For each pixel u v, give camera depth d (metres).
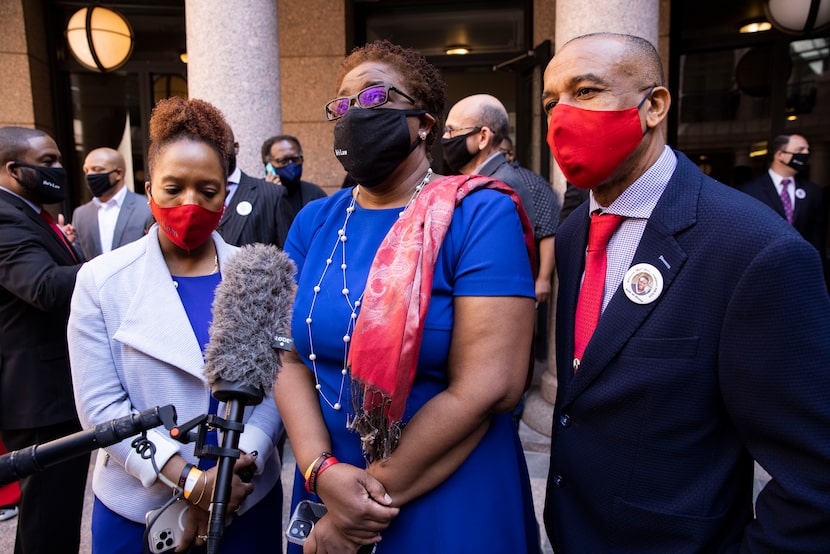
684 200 1.20
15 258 2.00
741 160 5.61
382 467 1.20
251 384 1.09
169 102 1.54
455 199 1.22
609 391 1.21
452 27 5.82
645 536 1.19
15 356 2.09
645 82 1.21
